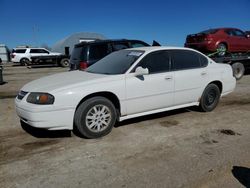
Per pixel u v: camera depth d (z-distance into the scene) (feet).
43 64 88.33
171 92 19.53
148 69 18.62
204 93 21.58
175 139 16.55
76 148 15.37
